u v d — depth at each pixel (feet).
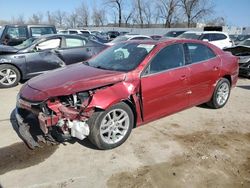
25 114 12.35
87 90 11.25
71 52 26.03
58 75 13.07
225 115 17.06
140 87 12.61
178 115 16.80
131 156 11.83
